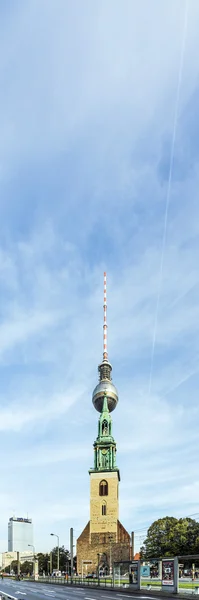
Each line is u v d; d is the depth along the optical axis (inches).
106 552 6186.0
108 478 6609.3
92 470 6688.0
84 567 6166.3
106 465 6815.9
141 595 2230.6
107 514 6432.1
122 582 3152.1
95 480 6624.0
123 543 6205.7
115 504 6471.5
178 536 5300.2
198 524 5280.5
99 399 7593.5
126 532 6752.0
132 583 2652.6
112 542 6240.2
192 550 4977.9
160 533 5772.6
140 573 2566.4
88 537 6378.0
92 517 6451.8
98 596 2181.3
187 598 1889.8
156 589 2324.1
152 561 2556.6
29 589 3149.6
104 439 7022.6
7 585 4143.7
